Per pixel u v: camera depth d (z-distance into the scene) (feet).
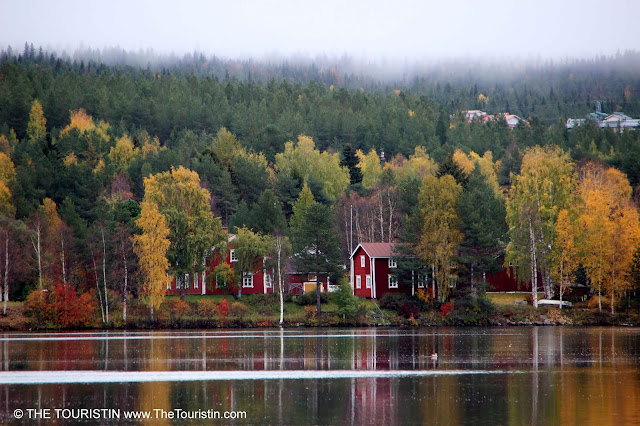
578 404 583.58
